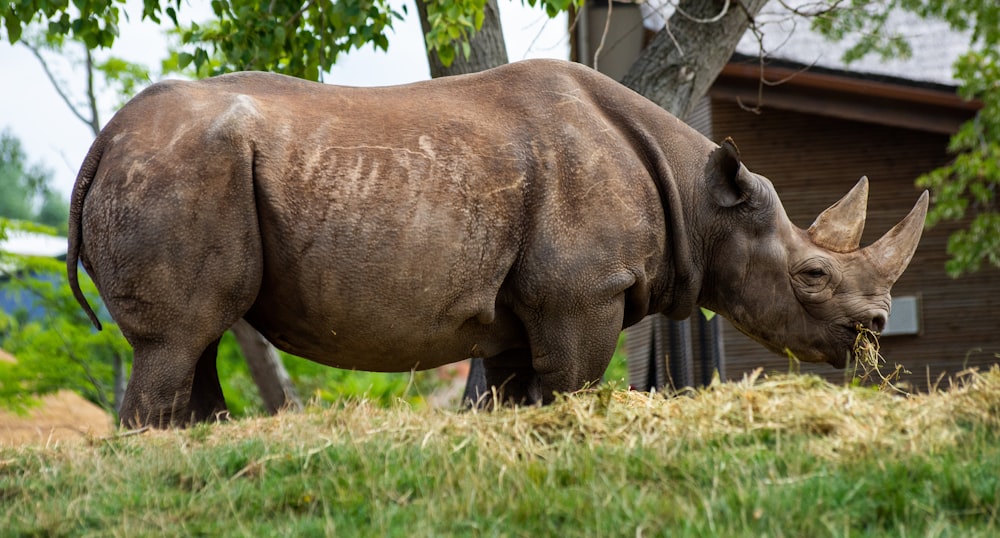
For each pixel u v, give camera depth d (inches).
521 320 983.0
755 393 794.2
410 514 653.3
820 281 1019.3
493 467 711.1
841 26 1807.3
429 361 986.1
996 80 1785.2
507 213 956.0
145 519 679.1
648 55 1413.6
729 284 1031.0
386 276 930.1
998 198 1936.5
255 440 786.2
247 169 909.2
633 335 2111.2
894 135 1871.3
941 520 626.8
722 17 1412.4
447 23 1304.1
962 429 747.4
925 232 1910.7
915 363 1872.5
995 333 1867.6
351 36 1412.4
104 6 1348.4
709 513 620.7
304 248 920.3
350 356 973.8
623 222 970.7
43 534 673.6
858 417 762.8
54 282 2866.6
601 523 622.2
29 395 2576.3
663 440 745.0
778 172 1867.6
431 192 939.3
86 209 917.8
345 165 932.0
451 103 987.3
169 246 895.7
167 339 907.4
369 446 757.3
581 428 772.6
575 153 974.4
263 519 676.1
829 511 634.8
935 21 2015.3
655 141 1020.5
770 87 1822.1
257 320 977.5
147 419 904.3
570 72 1031.0
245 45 1424.7
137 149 909.2
